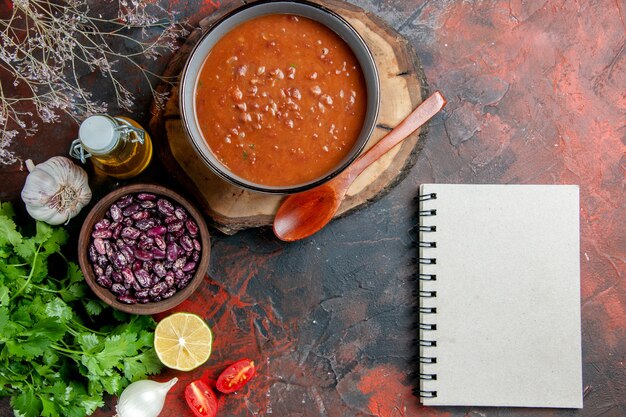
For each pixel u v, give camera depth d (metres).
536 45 0.83
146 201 0.77
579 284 0.81
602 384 0.83
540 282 0.81
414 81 0.77
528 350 0.82
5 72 0.81
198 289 0.82
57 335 0.73
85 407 0.76
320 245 0.83
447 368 0.82
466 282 0.82
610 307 0.83
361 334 0.83
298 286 0.83
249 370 0.82
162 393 0.79
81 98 0.81
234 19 0.70
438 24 0.82
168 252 0.77
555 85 0.83
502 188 0.81
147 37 0.81
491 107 0.83
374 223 0.83
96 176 0.81
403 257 0.83
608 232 0.83
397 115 0.77
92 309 0.78
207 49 0.70
